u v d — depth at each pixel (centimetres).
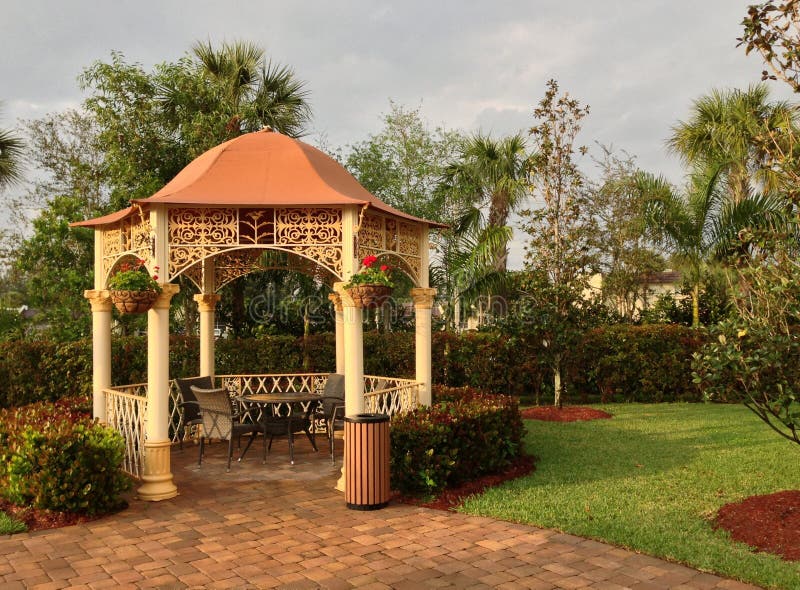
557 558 471
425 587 422
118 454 599
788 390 516
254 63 1429
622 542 494
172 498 647
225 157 744
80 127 2017
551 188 1253
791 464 752
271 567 459
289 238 671
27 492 573
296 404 1072
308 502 631
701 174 1544
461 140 1722
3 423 645
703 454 814
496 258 1421
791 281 506
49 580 437
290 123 1455
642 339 1406
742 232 573
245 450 832
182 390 891
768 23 548
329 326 1570
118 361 1230
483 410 705
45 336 1394
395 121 1772
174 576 443
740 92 1509
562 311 1173
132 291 624
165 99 1412
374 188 1692
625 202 1705
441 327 1722
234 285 1428
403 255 779
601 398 1457
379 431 607
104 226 782
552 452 837
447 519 570
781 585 409
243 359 1304
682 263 1563
